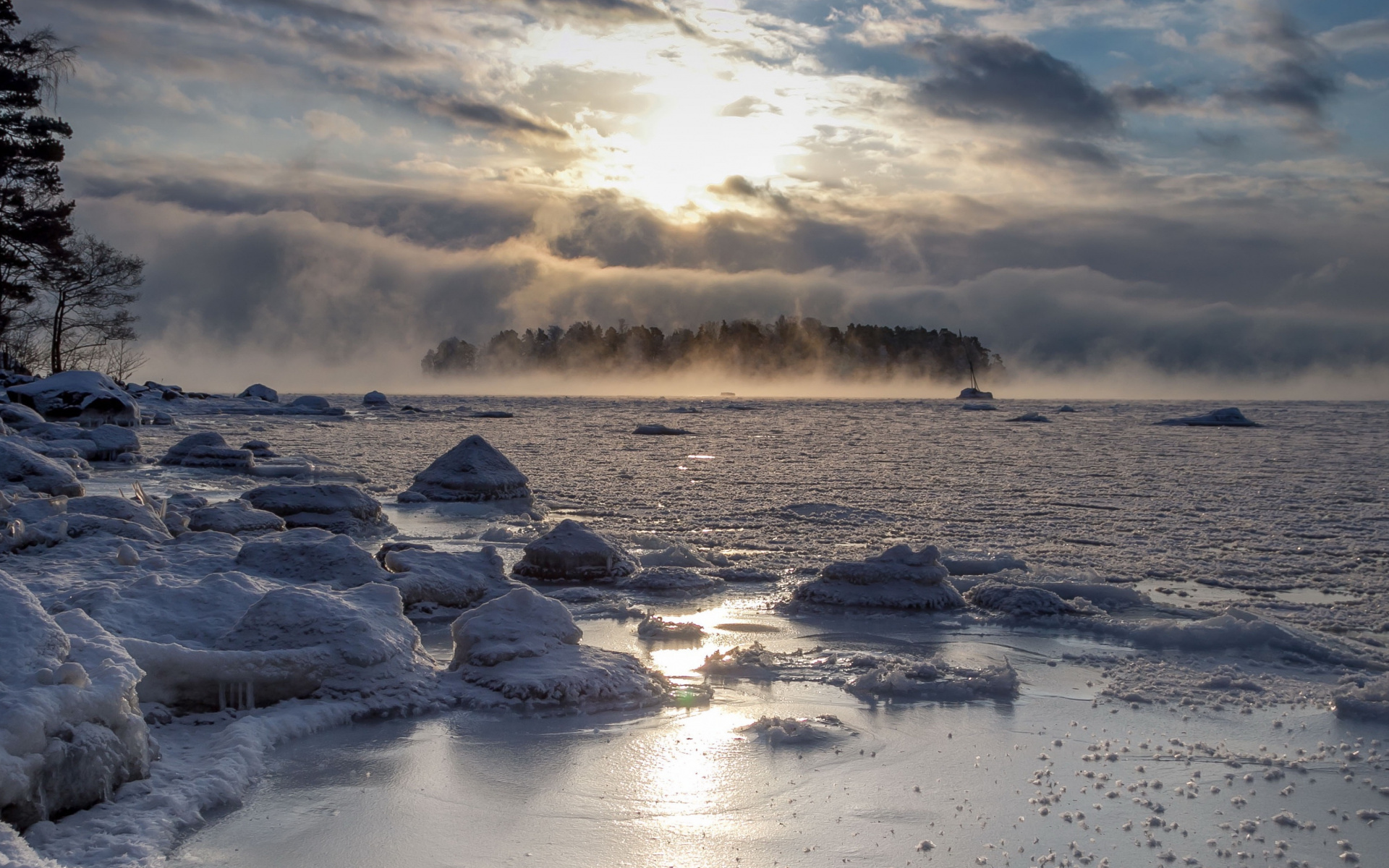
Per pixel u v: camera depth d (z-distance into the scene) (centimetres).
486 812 545
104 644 593
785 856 497
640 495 2134
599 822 534
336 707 687
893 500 2080
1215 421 5603
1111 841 515
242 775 579
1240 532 1661
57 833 486
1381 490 2317
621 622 1001
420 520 1714
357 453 3161
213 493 1967
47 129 4484
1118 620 1000
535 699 715
